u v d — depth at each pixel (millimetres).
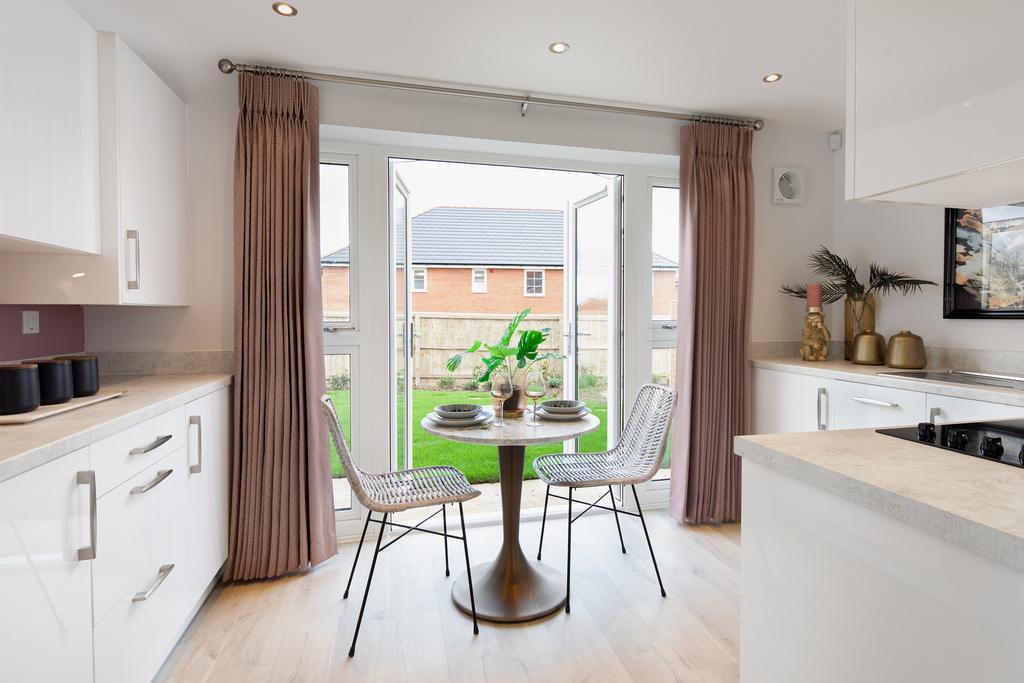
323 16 2074
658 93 2781
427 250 9492
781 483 1119
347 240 2855
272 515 2443
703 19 2094
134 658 1550
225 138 2547
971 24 1041
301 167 2488
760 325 3309
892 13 1223
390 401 2910
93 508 1308
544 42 2270
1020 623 695
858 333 3008
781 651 1119
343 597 2301
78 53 1731
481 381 2539
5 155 1390
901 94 1201
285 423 2457
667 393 2434
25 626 1077
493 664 1871
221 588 2375
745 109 2992
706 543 2848
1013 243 2406
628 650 1947
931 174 1132
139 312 2488
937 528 785
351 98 2652
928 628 817
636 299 3277
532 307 9680
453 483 2248
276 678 1794
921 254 2846
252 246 2430
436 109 2756
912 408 2285
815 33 2197
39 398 1546
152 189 2150
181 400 1906
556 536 2938
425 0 1969
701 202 3029
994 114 1000
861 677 930
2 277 1814
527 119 2881
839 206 3377
